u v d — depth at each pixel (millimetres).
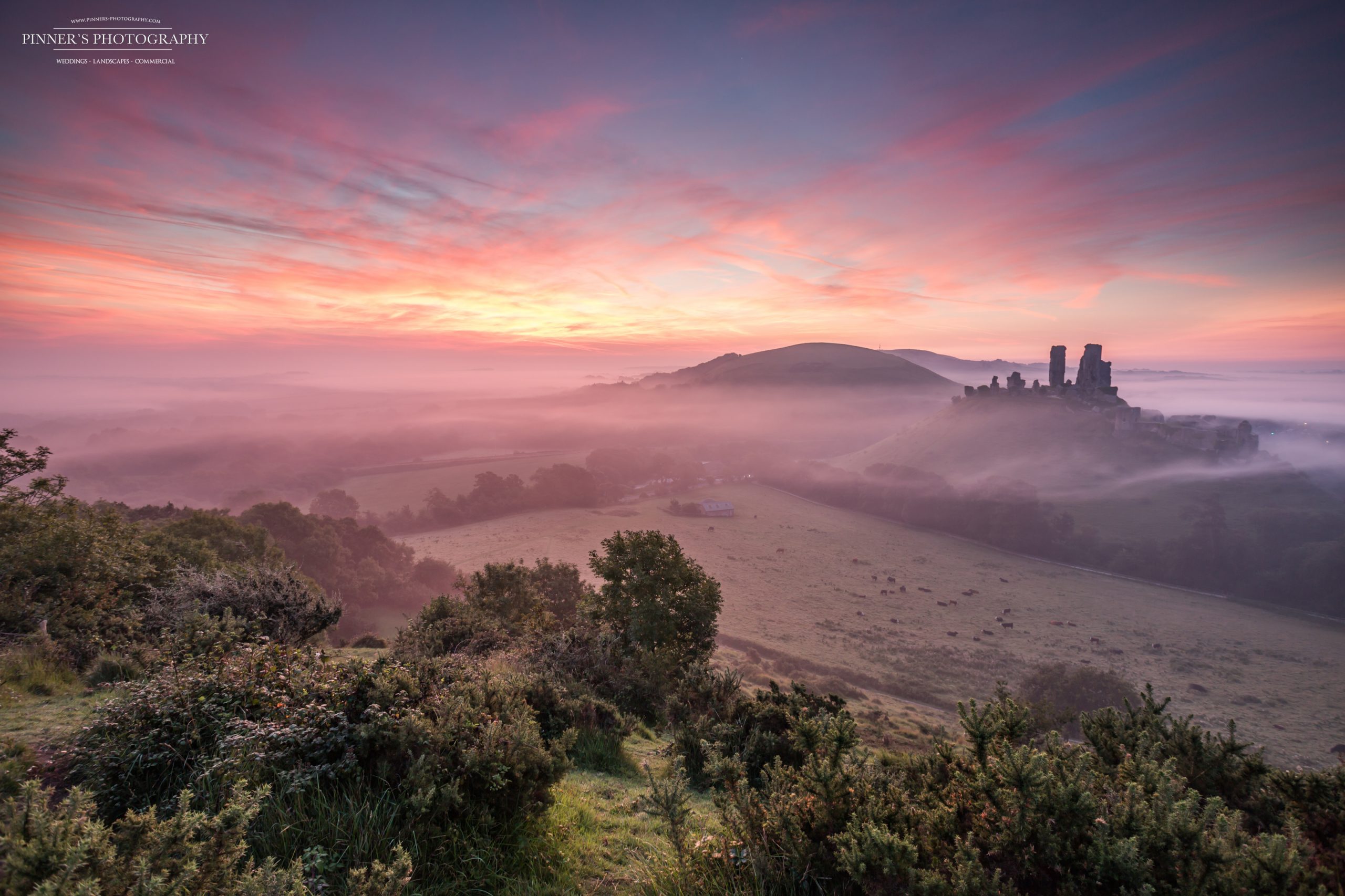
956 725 59750
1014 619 125875
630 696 15781
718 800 5363
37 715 7336
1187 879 3645
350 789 5035
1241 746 5750
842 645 107812
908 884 3947
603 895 5164
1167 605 136500
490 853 5078
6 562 14836
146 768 5113
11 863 2832
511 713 6398
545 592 37469
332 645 30375
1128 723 6816
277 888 3447
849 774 5094
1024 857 3957
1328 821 4754
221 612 13281
